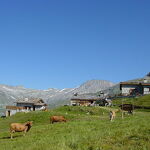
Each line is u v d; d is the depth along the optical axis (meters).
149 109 84.50
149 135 24.33
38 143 29.06
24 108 136.12
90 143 24.33
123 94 124.75
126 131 27.59
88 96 136.62
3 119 75.94
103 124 39.94
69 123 44.22
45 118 66.19
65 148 23.61
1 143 34.44
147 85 122.19
